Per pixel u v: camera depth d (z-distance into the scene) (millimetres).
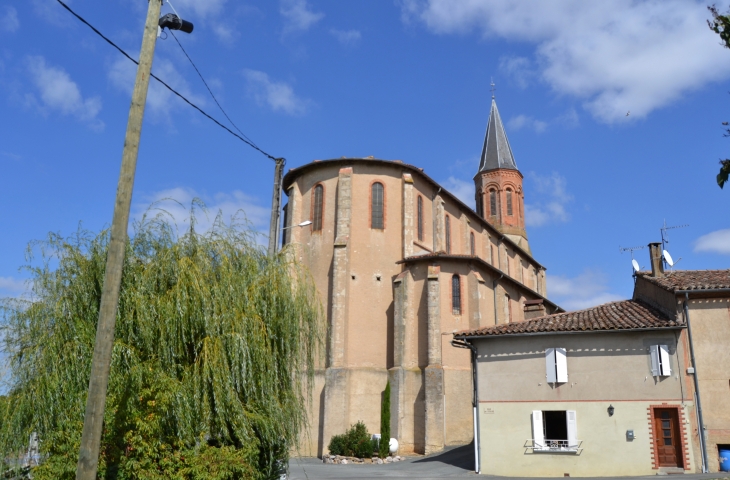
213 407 13688
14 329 13086
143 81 11828
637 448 22547
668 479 20125
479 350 25297
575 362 23906
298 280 16844
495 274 43281
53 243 13719
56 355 12516
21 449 12453
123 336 13344
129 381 12539
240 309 14656
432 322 36531
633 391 23094
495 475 23703
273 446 15164
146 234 14711
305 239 41062
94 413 10625
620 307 26484
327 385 36312
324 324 17688
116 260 11172
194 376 13312
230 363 13984
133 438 12445
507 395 24406
